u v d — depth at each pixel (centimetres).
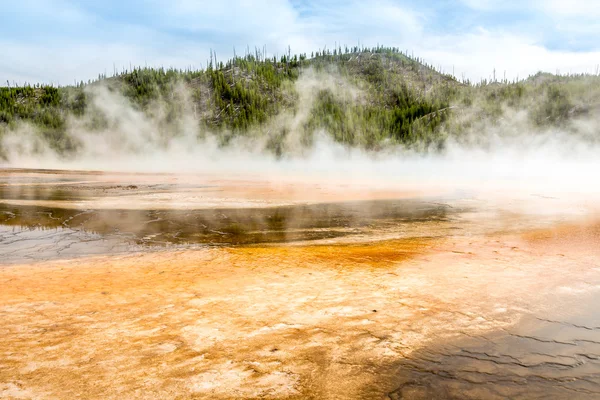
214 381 304
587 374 317
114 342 373
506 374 316
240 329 405
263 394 286
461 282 573
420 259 729
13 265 701
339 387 297
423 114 11931
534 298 501
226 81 16338
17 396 280
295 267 673
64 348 360
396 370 323
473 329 407
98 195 2131
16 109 14100
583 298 501
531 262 695
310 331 401
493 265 675
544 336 390
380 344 371
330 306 474
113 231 1079
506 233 1021
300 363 334
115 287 558
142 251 823
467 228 1120
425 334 394
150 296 515
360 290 537
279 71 19550
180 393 287
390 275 614
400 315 445
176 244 902
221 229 1122
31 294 525
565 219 1273
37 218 1311
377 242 921
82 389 290
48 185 2952
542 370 323
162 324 419
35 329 405
